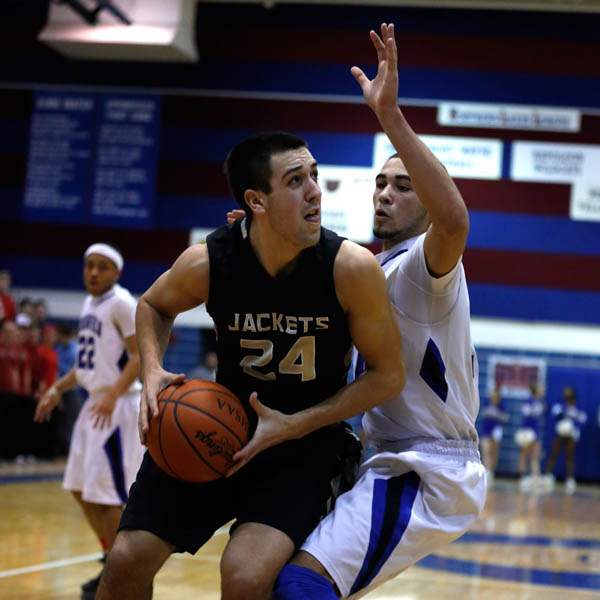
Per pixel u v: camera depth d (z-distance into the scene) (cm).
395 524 417
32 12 2556
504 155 2411
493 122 2409
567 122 2400
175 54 2447
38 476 1756
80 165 2519
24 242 2553
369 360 423
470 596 823
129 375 783
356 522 412
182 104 2512
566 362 2398
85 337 824
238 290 418
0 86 2566
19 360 1978
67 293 2538
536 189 2403
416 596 812
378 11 2450
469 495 435
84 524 1166
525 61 2412
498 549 1146
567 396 2353
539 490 2189
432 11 2431
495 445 2364
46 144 2528
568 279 2395
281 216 403
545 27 2409
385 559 415
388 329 416
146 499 423
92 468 789
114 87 2527
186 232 2502
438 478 431
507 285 2409
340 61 2462
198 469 404
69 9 2430
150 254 2511
